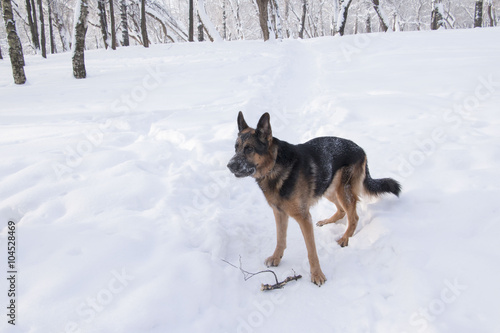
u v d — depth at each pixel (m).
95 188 4.75
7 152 5.89
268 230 4.49
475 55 12.40
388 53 14.98
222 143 6.53
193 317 2.91
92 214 4.24
